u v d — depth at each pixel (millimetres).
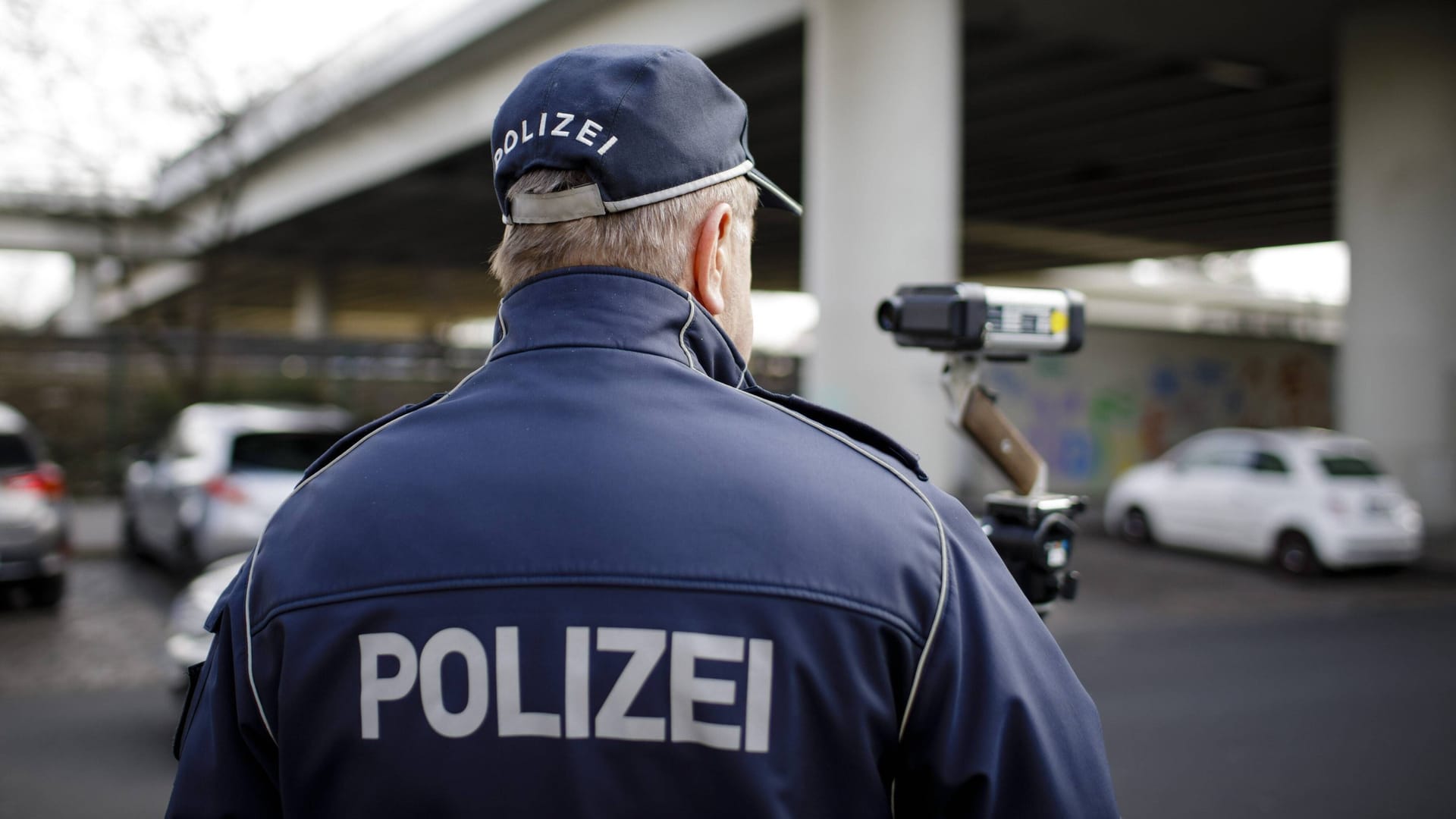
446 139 17953
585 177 1099
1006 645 1007
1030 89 14398
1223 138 16859
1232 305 41938
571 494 995
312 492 1104
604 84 1109
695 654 945
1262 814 4500
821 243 10062
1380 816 4477
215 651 1108
